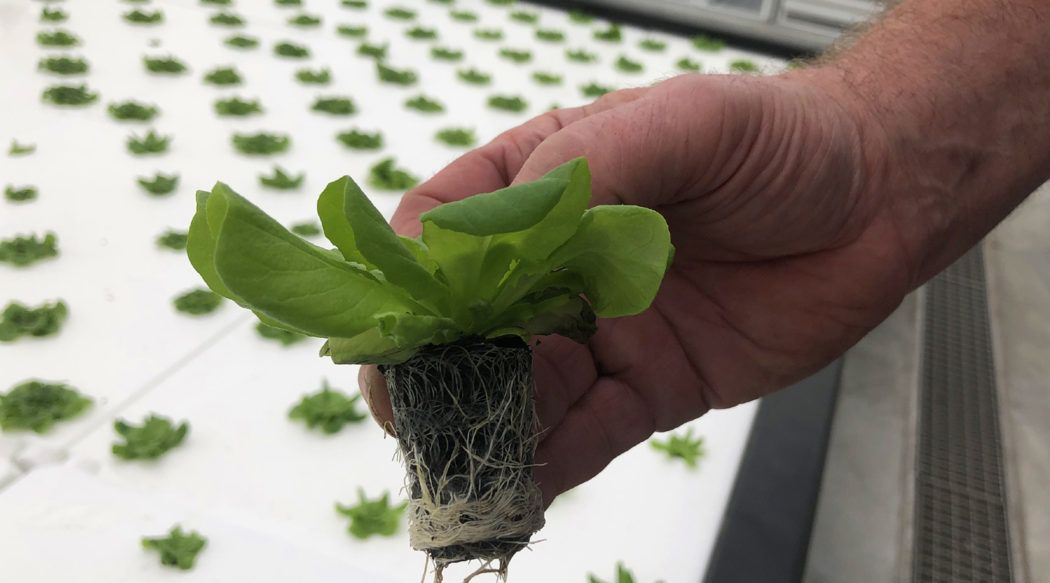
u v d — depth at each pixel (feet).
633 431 0.96
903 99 0.88
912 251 0.91
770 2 2.86
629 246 0.51
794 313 0.92
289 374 1.39
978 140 0.92
